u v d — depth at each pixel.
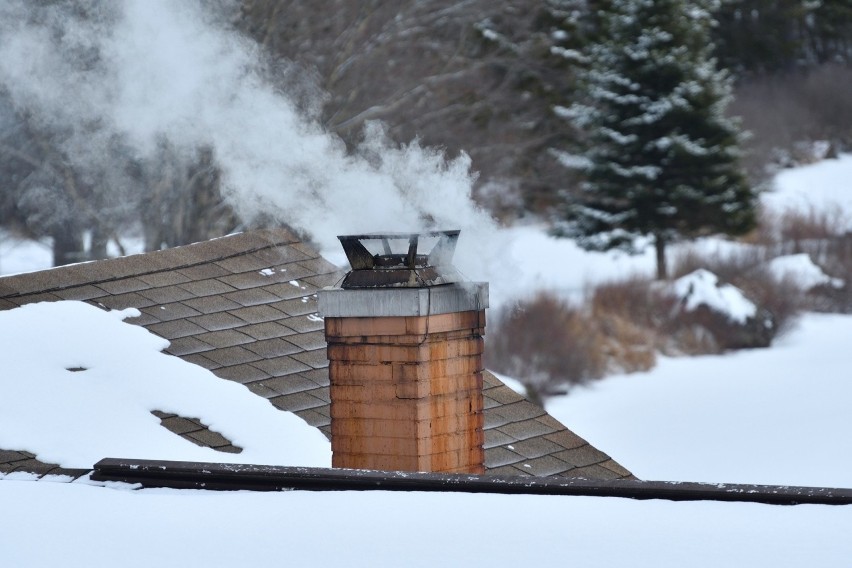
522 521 16.27
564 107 119.12
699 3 122.62
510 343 92.00
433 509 16.98
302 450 25.41
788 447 77.75
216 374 27.73
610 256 118.94
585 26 123.38
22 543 16.28
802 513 16.25
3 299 28.62
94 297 29.83
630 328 98.31
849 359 95.56
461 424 23.47
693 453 78.06
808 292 109.12
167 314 29.94
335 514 16.89
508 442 28.42
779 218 126.19
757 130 151.00
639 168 115.19
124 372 26.41
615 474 28.33
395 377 22.86
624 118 117.62
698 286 102.06
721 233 120.75
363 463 23.11
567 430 29.89
